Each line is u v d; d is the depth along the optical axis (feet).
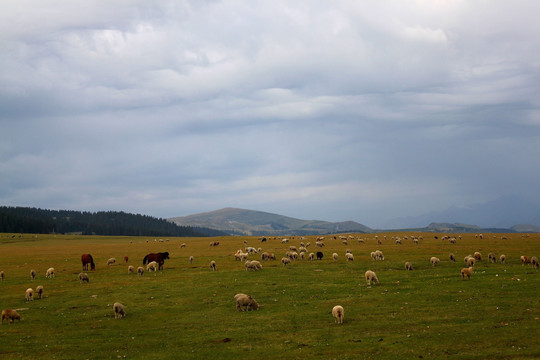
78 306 136.77
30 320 120.16
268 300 135.54
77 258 298.56
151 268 213.87
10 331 108.47
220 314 121.08
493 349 77.51
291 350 85.25
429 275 163.43
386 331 94.17
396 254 247.91
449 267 186.80
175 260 259.60
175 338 99.14
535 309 103.04
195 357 84.28
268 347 88.07
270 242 408.67
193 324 111.75
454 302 116.16
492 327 90.74
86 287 170.50
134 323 115.14
